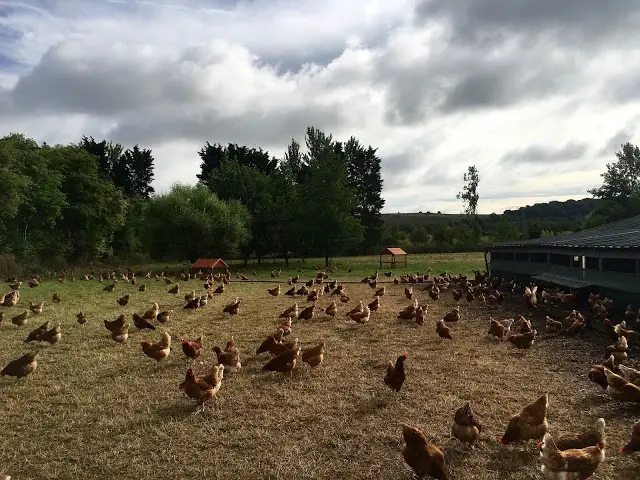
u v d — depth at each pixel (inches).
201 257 1948.8
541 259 968.9
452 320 667.4
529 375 426.9
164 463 273.9
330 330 645.9
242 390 396.8
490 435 300.4
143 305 917.8
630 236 757.3
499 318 719.7
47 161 1765.5
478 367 454.6
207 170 3019.2
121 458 280.8
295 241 2095.2
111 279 1444.4
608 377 339.0
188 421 334.0
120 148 3334.2
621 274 654.5
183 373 454.0
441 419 329.1
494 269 1259.2
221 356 443.2
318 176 2060.8
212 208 1945.1
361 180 3371.1
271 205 2247.8
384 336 603.2
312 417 337.1
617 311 669.9
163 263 2329.0
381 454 279.6
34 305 808.9
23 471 267.9
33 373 455.2
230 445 295.1
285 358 426.0
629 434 298.2
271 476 257.3
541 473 253.9
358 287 1232.8
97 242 1987.0
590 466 220.8
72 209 1857.8
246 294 1101.1
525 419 273.6
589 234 1027.3
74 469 267.4
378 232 3186.5
